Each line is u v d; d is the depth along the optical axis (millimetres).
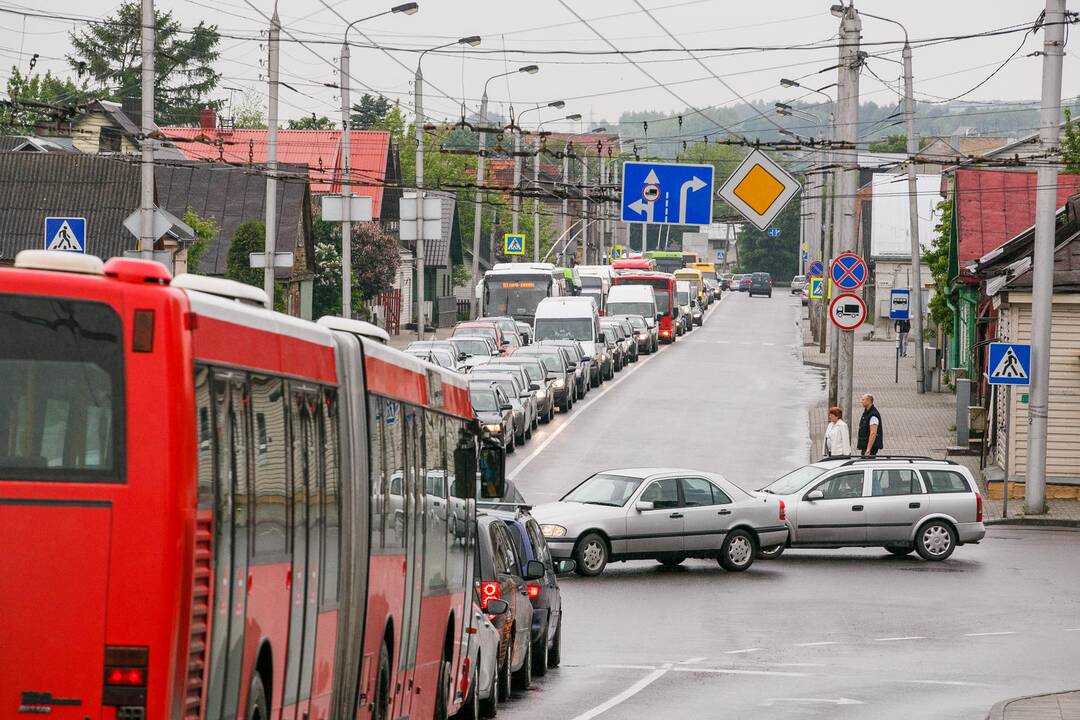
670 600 69875
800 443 126375
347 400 29844
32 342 20422
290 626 25562
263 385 24078
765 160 83875
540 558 54156
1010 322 108375
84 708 19969
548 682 51250
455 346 155500
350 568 29625
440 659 38219
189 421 20562
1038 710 44625
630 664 55031
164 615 20047
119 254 145875
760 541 78562
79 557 20109
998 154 160125
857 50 108812
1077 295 102875
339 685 29531
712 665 54719
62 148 170625
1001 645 59562
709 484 78375
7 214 149000
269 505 24203
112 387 20328
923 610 67688
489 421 115438
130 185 151250
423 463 36406
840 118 122062
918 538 82562
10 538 20109
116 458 20219
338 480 29203
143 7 85000
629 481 77938
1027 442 100000
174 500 20219
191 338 20828
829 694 48812
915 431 133000
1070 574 78250
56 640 20016
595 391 167625
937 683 51250
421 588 35844
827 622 64500
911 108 164500
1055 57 91188
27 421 20328
